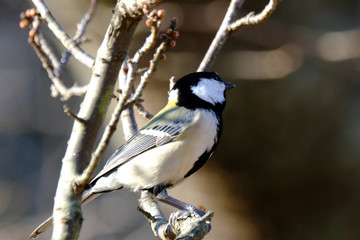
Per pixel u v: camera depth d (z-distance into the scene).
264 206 12.26
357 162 11.36
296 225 12.27
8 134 19.05
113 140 15.02
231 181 12.01
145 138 7.00
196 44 11.13
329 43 11.00
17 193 17.88
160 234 5.98
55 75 6.49
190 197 13.00
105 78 5.05
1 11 20.86
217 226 13.06
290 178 11.80
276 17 11.23
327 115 11.35
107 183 7.22
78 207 4.71
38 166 18.73
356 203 11.75
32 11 5.91
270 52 11.02
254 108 11.35
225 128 11.60
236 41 11.20
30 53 20.41
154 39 4.74
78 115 5.03
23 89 19.84
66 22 12.20
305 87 11.21
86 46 12.05
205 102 7.21
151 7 4.79
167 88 11.48
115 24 5.00
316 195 11.97
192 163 6.98
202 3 10.77
